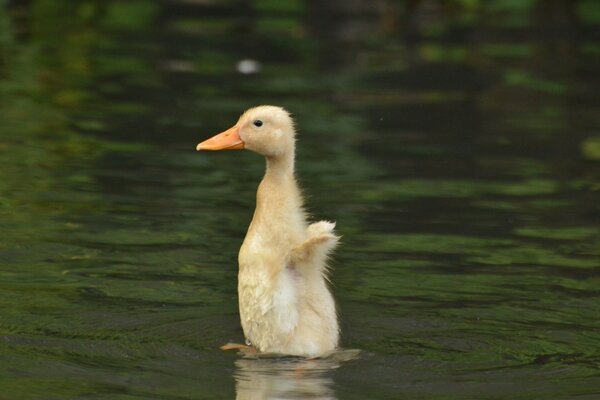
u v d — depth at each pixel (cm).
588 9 2766
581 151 1730
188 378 963
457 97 2019
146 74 2109
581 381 970
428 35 2491
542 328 1095
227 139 1108
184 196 1478
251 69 2169
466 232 1374
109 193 1477
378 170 1617
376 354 1028
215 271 1229
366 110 1922
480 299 1165
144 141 1712
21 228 1335
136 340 1046
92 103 1908
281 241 1066
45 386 936
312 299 1053
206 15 2648
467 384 961
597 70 2223
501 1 2806
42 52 2236
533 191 1542
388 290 1184
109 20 2553
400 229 1377
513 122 1877
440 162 1662
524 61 2283
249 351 1037
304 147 1709
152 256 1266
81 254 1262
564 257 1294
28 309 1107
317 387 951
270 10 2711
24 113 1833
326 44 2389
